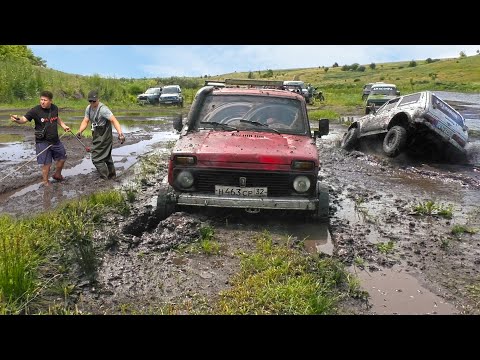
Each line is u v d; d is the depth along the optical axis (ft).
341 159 36.29
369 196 24.52
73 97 103.24
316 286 12.66
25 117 24.18
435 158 35.09
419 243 17.30
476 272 14.78
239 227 17.78
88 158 33.86
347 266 14.88
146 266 14.17
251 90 21.84
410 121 32.53
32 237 15.31
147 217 18.51
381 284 13.67
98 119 25.90
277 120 20.58
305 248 16.16
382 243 17.10
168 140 46.21
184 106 108.78
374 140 39.60
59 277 13.11
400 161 34.86
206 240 16.01
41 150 24.61
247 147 17.84
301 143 18.97
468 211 21.88
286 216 19.17
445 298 12.87
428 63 398.42
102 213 18.63
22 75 96.02
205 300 12.12
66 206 19.34
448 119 33.24
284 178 17.28
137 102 108.68
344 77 348.59
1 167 29.96
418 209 21.47
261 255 14.89
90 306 11.71
